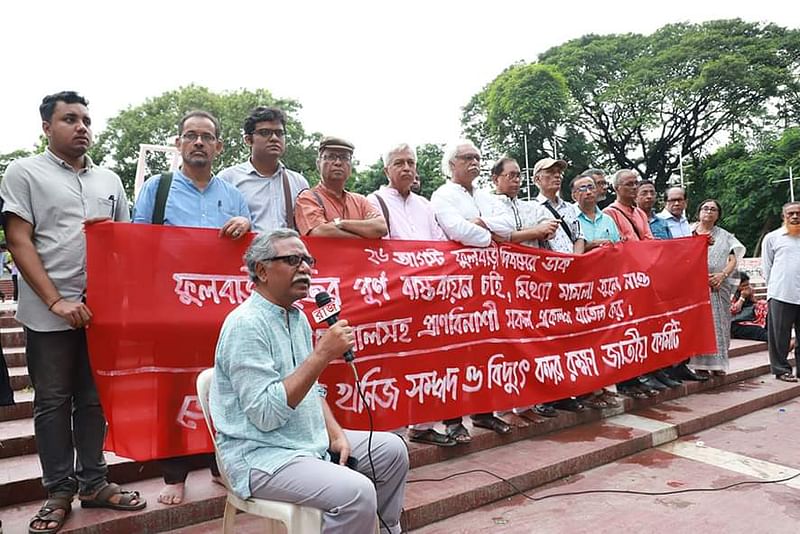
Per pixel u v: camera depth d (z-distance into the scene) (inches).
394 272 153.7
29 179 110.8
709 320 236.5
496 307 172.9
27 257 108.4
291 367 97.9
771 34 1311.5
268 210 144.3
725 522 133.0
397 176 165.0
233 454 93.6
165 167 830.5
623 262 210.8
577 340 193.6
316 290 141.0
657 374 228.4
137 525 114.0
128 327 115.4
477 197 180.9
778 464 169.0
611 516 135.9
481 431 171.0
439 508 133.3
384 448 104.1
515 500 144.9
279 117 143.9
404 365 152.9
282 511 90.3
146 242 118.2
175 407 120.0
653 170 1450.5
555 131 1349.7
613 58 1370.6
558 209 201.6
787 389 243.4
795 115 1317.7
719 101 1301.7
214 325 124.1
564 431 185.8
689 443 187.9
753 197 1125.7
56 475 110.6
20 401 164.2
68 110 113.1
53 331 110.4
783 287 256.2
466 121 1478.8
